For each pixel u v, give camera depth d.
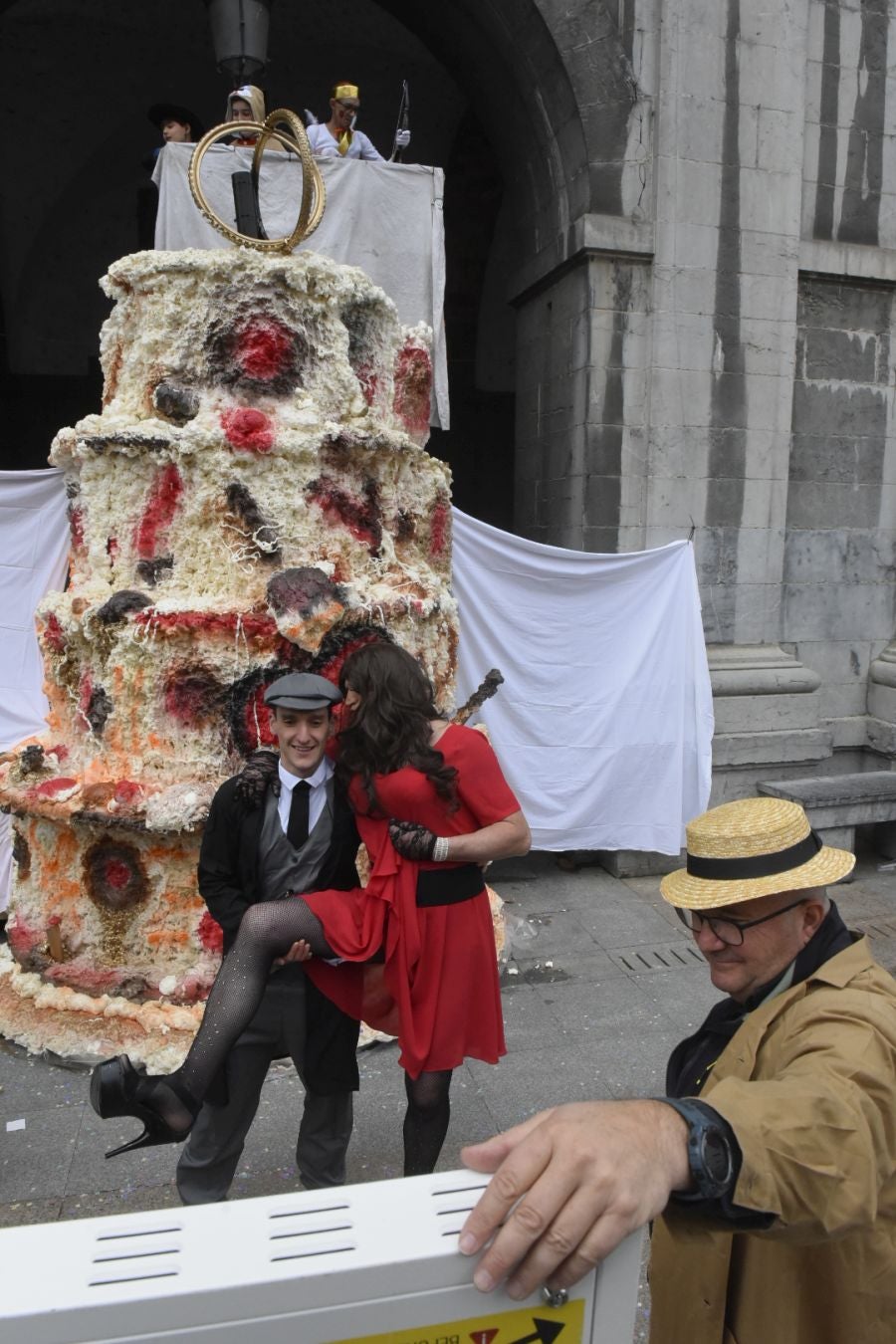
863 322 6.20
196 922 3.56
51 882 3.78
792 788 5.85
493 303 9.48
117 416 3.66
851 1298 1.19
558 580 5.16
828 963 1.31
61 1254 0.85
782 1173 0.93
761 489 5.91
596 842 5.43
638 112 5.44
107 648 3.54
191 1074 2.01
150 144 8.57
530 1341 0.90
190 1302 0.81
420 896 2.34
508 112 6.15
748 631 6.03
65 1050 3.47
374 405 3.91
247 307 3.54
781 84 5.65
